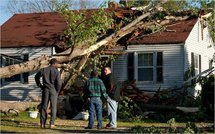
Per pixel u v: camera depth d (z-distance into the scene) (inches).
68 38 1171.3
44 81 735.7
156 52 1205.1
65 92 1117.1
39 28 1348.4
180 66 1186.6
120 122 896.3
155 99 1097.4
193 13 1273.4
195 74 1280.8
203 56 1370.6
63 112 1050.1
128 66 1221.7
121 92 1059.3
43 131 676.1
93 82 725.9
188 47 1221.7
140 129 638.5
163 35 1221.7
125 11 1212.5
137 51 1217.4
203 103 972.6
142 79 1214.9
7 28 1397.6
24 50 1258.0
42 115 736.3
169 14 1220.5
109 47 1150.3
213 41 1482.5
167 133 597.6
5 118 903.7
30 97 1246.9
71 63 1144.8
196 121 923.4
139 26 1170.6
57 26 1342.3
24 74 1259.8
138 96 1078.4
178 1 1302.9
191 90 1182.9
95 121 872.9
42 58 977.5
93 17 1053.2
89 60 1122.7
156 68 1203.9
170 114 989.2
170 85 1187.3
